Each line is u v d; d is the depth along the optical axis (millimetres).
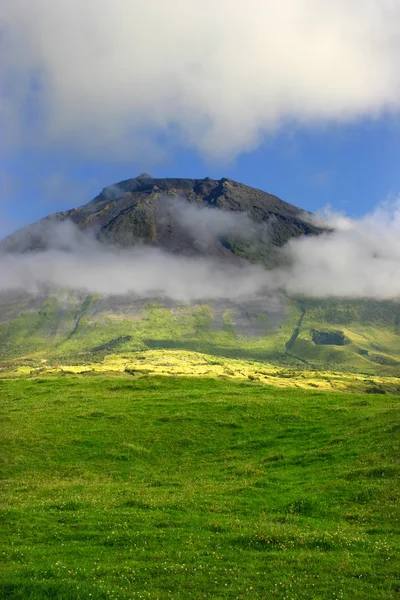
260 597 17906
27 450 46000
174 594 18109
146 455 45438
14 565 20469
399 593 17859
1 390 78125
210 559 21375
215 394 69188
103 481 38688
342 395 67938
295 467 37969
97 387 76938
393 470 32219
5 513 28031
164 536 24297
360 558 21203
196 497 31562
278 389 73812
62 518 27391
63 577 19266
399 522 25047
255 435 49406
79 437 49469
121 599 17500
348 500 29109
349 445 40469
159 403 62594
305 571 20047
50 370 180750
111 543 23672
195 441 48594
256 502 30281
